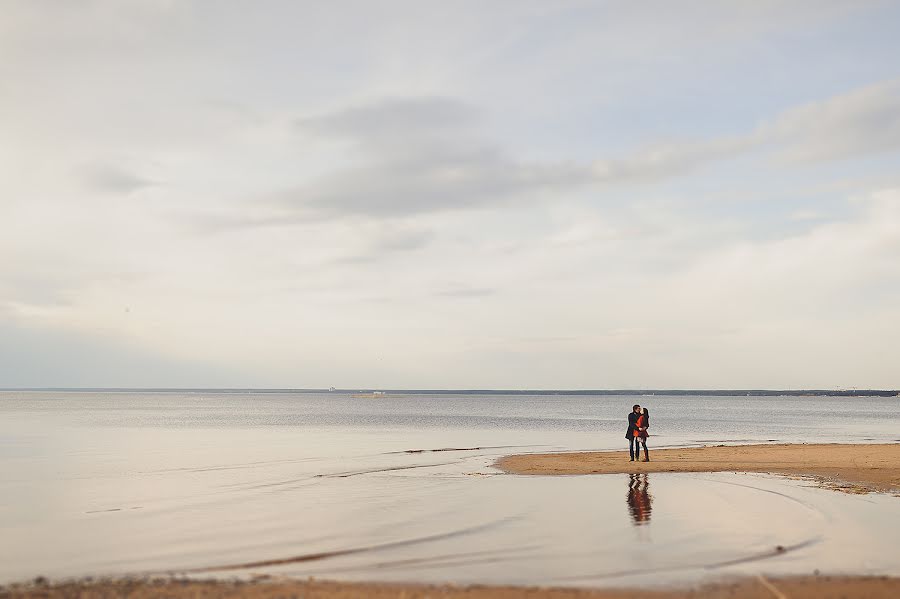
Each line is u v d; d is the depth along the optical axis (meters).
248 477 25.38
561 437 49.91
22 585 10.55
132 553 13.23
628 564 11.86
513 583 10.71
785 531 14.52
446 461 31.09
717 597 9.81
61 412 108.19
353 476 25.39
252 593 9.95
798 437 51.19
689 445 41.53
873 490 20.34
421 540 14.07
